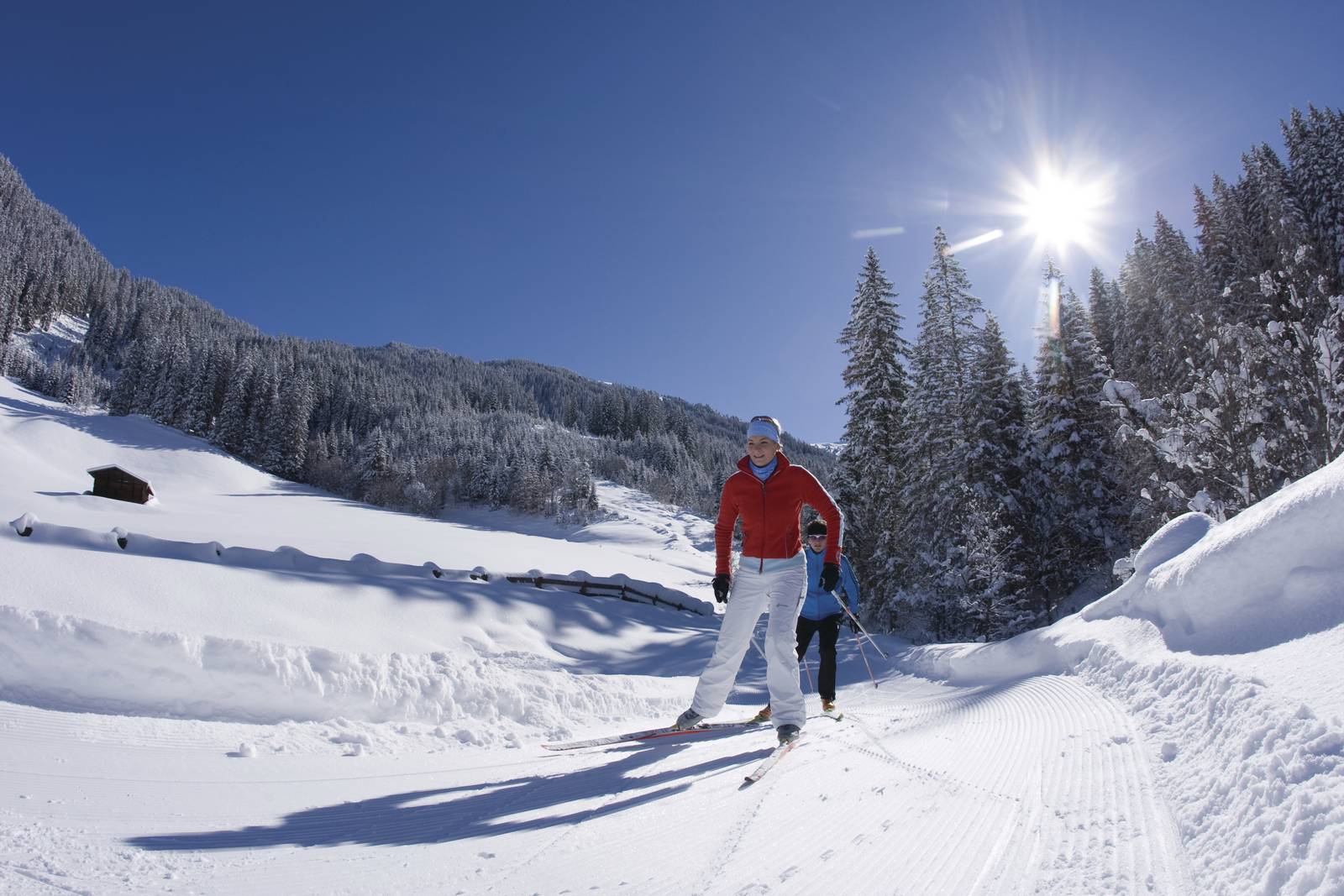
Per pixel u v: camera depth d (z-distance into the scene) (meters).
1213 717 2.52
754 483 4.21
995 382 23.98
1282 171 30.97
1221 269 28.02
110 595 5.70
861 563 22.53
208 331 152.00
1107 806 2.20
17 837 2.41
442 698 5.68
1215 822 1.82
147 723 4.45
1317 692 2.07
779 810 2.55
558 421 167.25
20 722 4.09
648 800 2.86
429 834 2.62
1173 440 10.55
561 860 2.19
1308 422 9.38
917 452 21.58
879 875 1.88
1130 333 32.66
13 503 38.22
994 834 2.12
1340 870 1.27
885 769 3.10
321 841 2.57
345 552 34.06
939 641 19.98
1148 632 4.13
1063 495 23.27
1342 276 25.50
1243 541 3.27
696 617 17.45
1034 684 5.24
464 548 42.53
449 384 168.12
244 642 5.23
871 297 23.28
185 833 2.65
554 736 5.48
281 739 4.53
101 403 108.75
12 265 136.62
